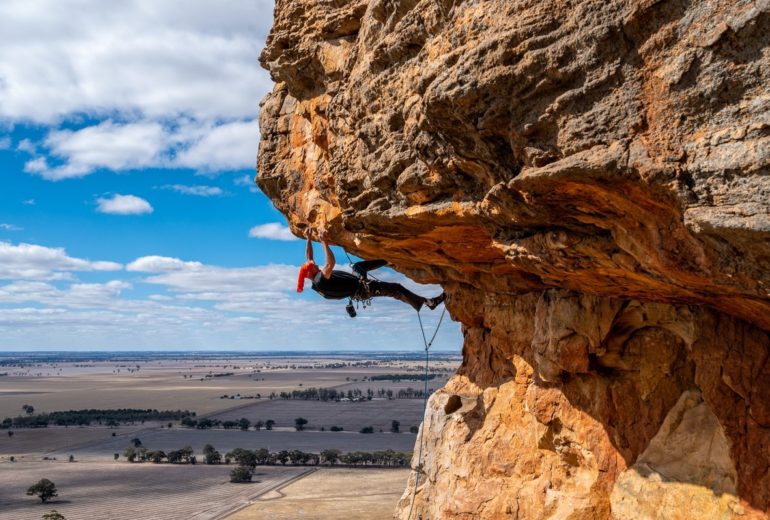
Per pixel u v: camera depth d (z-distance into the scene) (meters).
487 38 8.97
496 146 9.68
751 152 6.77
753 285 8.05
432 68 10.12
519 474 18.33
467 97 9.20
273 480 110.62
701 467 12.89
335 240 17.14
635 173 7.84
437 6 10.62
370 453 136.00
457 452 20.53
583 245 10.27
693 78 7.30
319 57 16.14
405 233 14.16
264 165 19.11
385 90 12.29
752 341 12.14
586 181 8.43
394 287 18.39
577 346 15.20
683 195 7.47
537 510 17.02
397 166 12.29
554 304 15.76
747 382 12.02
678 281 9.53
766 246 6.98
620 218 8.99
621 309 14.68
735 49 6.95
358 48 14.12
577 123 8.30
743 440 12.09
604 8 7.88
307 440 167.00
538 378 16.92
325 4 16.08
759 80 6.82
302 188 17.97
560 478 16.95
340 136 14.78
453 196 11.73
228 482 112.62
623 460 15.09
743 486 11.84
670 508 12.96
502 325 19.69
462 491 19.22
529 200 9.59
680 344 14.58
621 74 7.92
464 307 21.45
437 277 18.69
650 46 7.62
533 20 8.50
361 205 14.38
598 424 15.58
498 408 20.25
